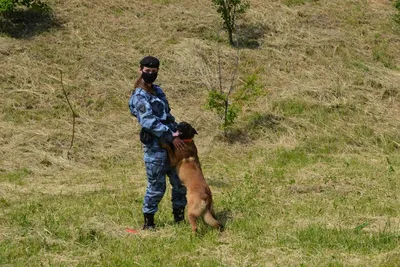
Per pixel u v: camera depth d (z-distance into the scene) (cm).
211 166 914
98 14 1375
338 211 662
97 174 886
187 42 1306
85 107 1098
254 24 1402
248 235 580
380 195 732
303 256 518
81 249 552
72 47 1245
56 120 1046
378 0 1580
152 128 579
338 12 1492
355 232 581
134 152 973
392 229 594
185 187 620
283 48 1326
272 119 1087
